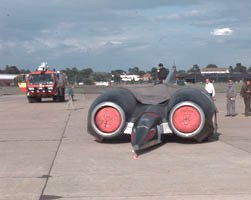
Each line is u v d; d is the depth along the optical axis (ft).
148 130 33.35
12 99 132.87
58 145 37.40
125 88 40.57
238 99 110.93
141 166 27.99
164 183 23.39
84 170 27.07
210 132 37.09
